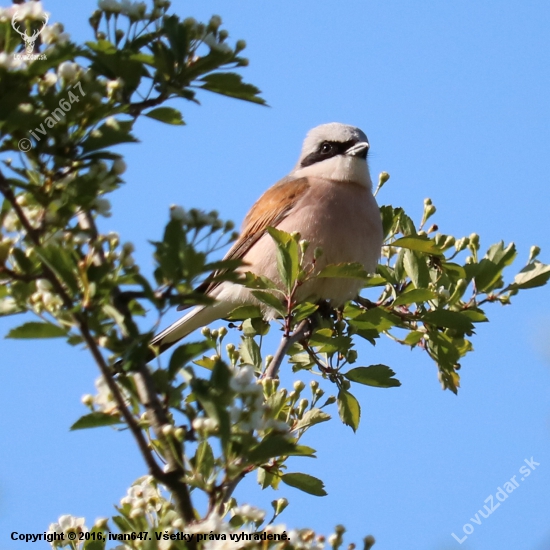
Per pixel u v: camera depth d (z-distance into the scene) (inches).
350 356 419.2
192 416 271.0
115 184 282.8
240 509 261.3
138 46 327.6
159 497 295.1
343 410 415.8
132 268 277.1
